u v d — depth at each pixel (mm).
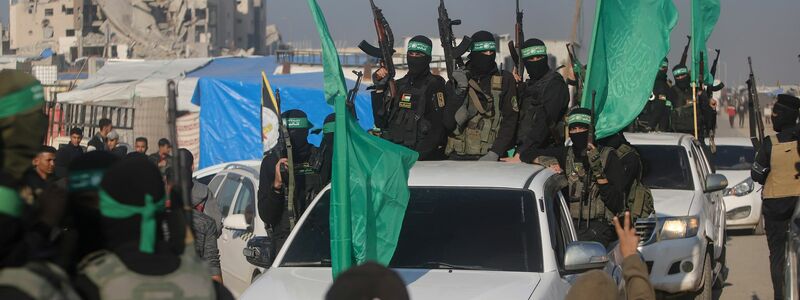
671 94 16234
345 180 5902
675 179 11531
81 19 124938
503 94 8297
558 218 6703
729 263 13969
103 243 3385
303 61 41438
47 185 3713
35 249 3158
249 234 9336
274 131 9047
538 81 8773
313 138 21391
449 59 9352
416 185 6523
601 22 9281
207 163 22328
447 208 6332
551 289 5625
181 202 3812
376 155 6047
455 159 8406
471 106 8305
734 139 18453
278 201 8266
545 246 6016
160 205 3396
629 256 4250
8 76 3355
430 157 8328
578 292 3869
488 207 6289
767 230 9484
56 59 74125
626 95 9352
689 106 15703
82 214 3514
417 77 8367
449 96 8344
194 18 125250
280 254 6293
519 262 5941
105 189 3330
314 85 23297
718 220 11875
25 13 136500
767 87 59938
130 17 110125
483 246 6043
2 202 3080
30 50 131625
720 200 12523
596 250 5922
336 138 5902
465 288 5582
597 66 9328
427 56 8273
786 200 9258
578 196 8383
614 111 9328
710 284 10484
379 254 5969
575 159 8484
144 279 3279
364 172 6012
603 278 3879
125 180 3320
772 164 9320
